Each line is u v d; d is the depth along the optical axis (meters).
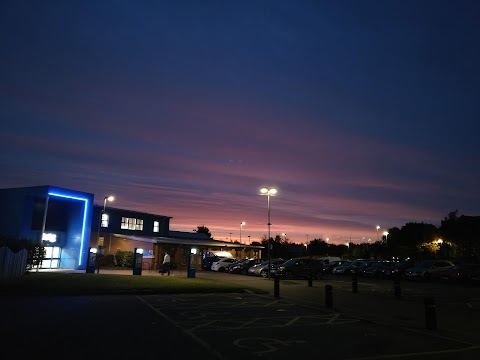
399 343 9.21
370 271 37.84
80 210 34.56
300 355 7.94
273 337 9.55
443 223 57.91
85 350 7.80
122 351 7.80
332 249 95.38
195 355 7.67
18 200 32.12
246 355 7.82
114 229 43.97
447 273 30.66
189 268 28.75
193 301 16.27
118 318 11.55
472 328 11.47
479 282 28.41
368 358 7.82
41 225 33.31
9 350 7.65
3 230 32.06
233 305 15.28
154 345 8.36
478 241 48.81
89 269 28.86
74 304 14.20
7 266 22.06
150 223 48.62
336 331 10.51
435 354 8.25
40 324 10.30
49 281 20.02
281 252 85.44
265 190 32.12
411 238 69.50
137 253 28.75
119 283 20.42
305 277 32.06
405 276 33.78
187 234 56.56
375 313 14.10
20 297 15.74
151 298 16.88
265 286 24.16
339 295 20.05
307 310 14.47
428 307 11.18
